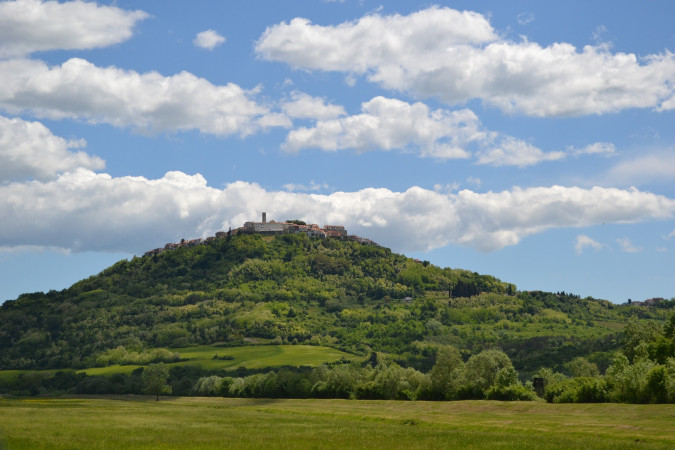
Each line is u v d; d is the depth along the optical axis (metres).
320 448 69.62
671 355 122.31
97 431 87.19
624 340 152.88
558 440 71.69
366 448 69.12
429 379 152.38
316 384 176.88
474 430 87.38
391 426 96.69
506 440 73.06
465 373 143.38
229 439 78.19
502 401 125.50
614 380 114.62
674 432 73.06
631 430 76.44
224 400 189.38
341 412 127.31
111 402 186.88
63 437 79.25
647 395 104.00
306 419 114.50
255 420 110.75
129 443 74.44
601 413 97.50
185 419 112.19
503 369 136.88
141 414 125.56
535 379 138.50
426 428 92.88
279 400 178.12
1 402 178.00
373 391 161.50
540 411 107.69
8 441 74.62
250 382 194.50
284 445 72.44
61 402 182.75
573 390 120.81
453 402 130.50
